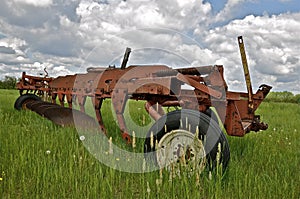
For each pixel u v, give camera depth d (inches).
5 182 151.7
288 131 358.6
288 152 238.4
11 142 218.8
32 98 456.1
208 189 151.2
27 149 204.1
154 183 154.4
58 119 300.4
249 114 192.4
